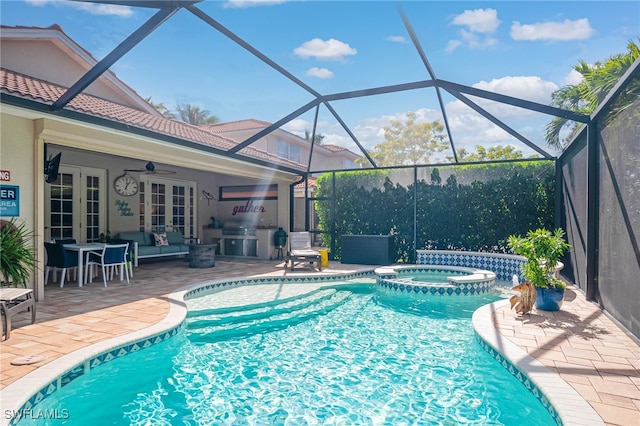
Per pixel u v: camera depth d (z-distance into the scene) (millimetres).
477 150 28031
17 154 5902
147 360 4590
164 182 13055
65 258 7480
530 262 5793
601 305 5750
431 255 10758
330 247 12688
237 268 10500
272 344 5309
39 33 8727
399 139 30750
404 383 4070
